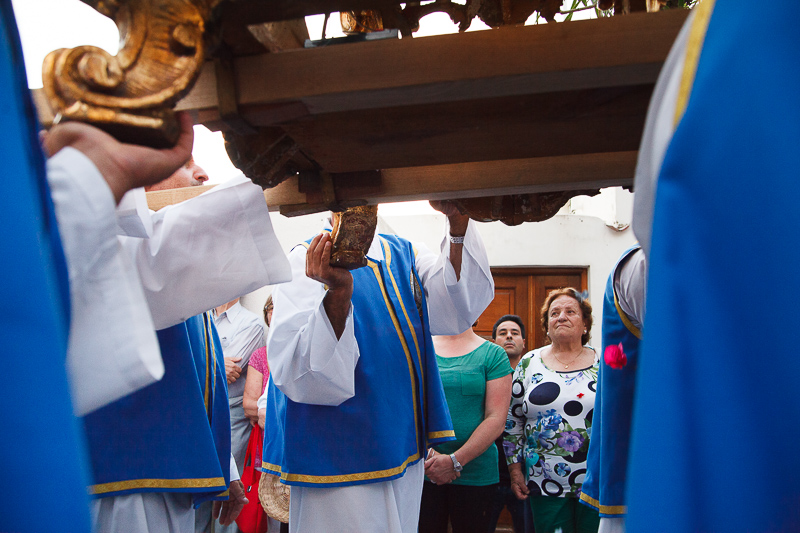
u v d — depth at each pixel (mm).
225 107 811
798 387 562
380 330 1845
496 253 6148
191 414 1577
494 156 1063
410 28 1237
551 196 1409
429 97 798
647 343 612
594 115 895
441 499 3031
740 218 581
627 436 1736
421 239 6164
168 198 1567
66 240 672
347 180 1246
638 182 709
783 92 567
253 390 3426
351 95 790
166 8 725
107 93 715
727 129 585
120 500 1496
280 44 885
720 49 595
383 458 1739
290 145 995
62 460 558
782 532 559
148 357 729
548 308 3258
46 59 709
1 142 575
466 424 3006
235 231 1451
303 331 1695
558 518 2883
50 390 562
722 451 572
